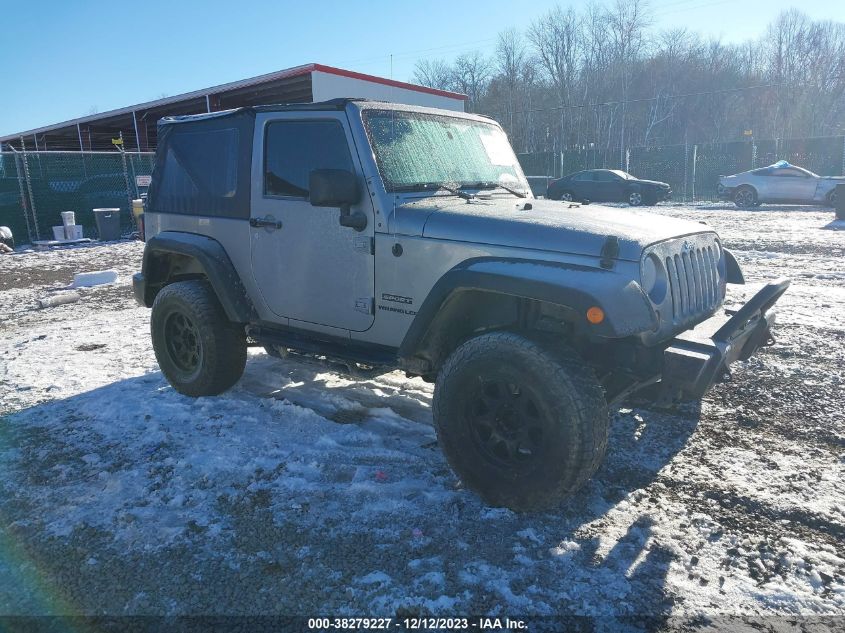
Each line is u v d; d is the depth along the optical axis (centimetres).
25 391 528
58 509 338
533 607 258
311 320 422
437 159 414
